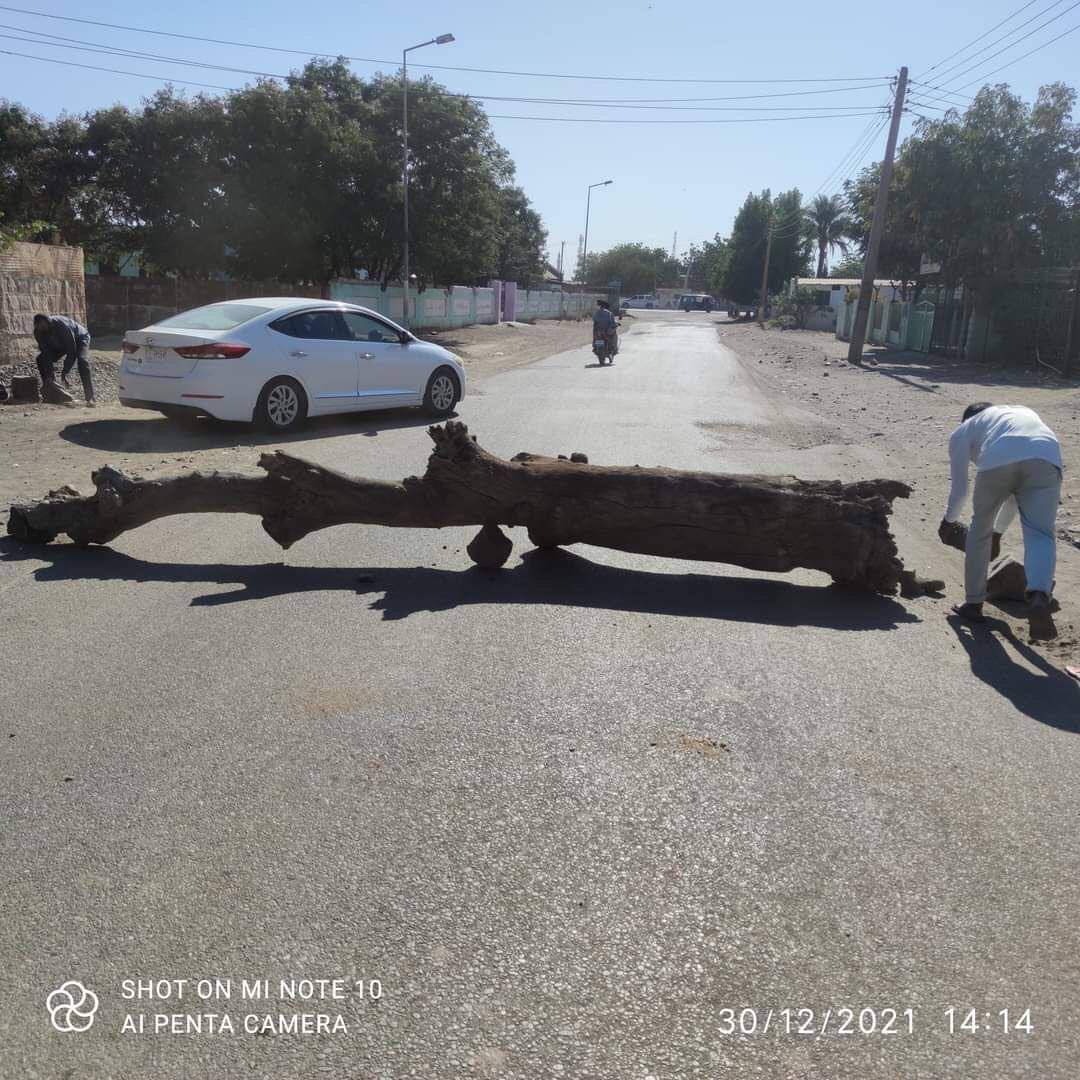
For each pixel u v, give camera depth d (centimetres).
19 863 304
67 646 479
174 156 2830
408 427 1202
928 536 762
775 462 1035
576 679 447
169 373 1048
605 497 597
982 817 341
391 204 2966
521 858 310
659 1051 236
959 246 2673
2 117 2961
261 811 334
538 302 5631
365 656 470
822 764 375
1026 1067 234
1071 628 544
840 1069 232
